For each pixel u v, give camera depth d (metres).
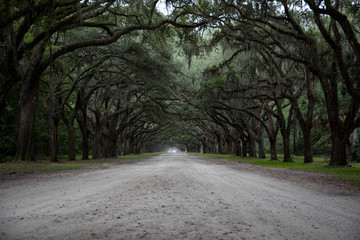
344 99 27.75
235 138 50.19
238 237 3.67
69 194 7.20
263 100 30.77
